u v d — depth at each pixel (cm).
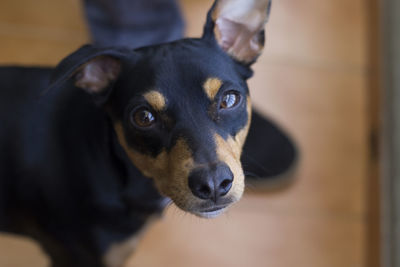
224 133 38
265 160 61
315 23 71
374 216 62
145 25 60
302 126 66
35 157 42
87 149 42
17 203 44
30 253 57
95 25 60
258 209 61
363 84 69
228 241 60
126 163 42
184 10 68
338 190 64
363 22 72
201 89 37
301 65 69
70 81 43
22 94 43
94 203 43
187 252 59
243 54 41
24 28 64
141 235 49
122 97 39
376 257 60
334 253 61
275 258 60
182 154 36
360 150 66
